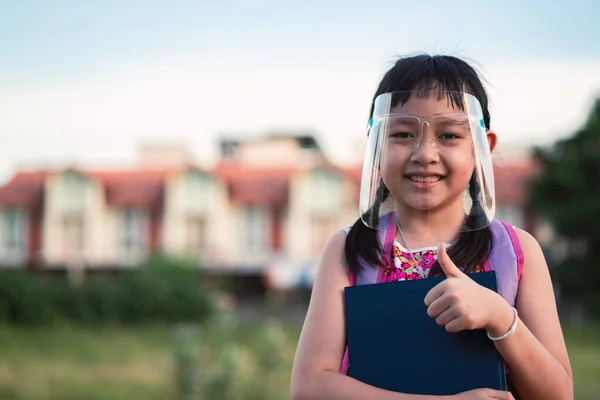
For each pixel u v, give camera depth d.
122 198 27.53
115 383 11.38
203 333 15.02
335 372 1.50
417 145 1.53
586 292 23.44
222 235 27.16
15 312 21.69
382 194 1.60
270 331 10.12
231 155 30.62
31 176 28.36
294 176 26.88
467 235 1.57
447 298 1.38
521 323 1.42
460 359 1.42
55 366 13.30
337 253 1.63
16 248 27.84
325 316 1.56
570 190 23.66
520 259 1.58
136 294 23.39
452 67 1.58
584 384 10.41
